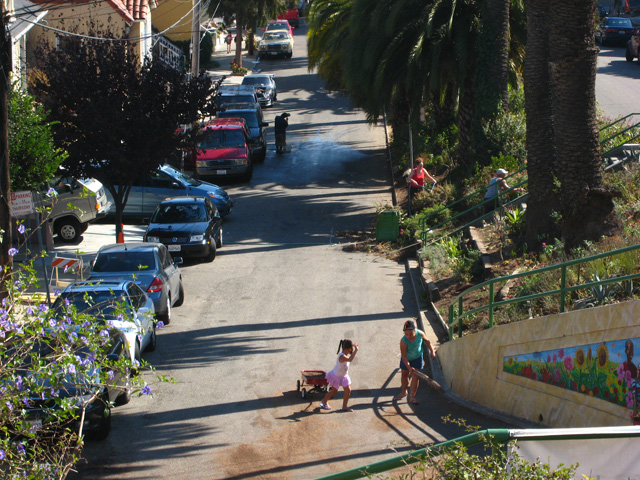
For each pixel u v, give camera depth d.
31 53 28.73
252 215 29.12
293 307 18.52
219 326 17.16
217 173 33.31
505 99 26.83
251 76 53.03
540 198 17.98
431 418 11.86
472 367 12.59
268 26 76.12
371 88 27.94
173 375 14.22
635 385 8.47
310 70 38.59
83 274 17.42
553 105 17.56
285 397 13.04
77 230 23.48
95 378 8.46
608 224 15.39
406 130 35.66
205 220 23.30
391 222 24.52
